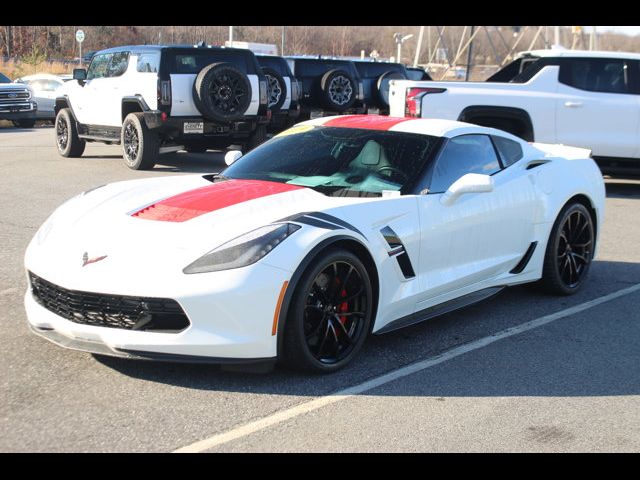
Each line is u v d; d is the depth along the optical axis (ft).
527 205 17.84
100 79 41.91
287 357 12.76
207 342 11.90
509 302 18.75
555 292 19.29
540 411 12.24
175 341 11.86
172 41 140.46
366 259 13.84
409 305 14.97
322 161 16.19
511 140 18.58
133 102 39.47
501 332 16.29
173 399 12.00
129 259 12.26
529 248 18.25
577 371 14.11
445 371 13.82
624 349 15.46
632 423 11.93
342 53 180.14
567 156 20.26
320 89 53.01
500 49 213.46
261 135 41.75
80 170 39.27
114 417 11.28
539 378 13.69
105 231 13.15
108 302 12.09
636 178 39.14
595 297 19.42
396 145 16.26
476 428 11.51
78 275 12.23
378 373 13.55
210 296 11.77
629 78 35.32
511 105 34.76
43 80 76.02
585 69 35.50
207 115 38.58
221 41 144.46
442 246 15.51
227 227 12.78
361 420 11.60
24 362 13.21
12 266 20.02
